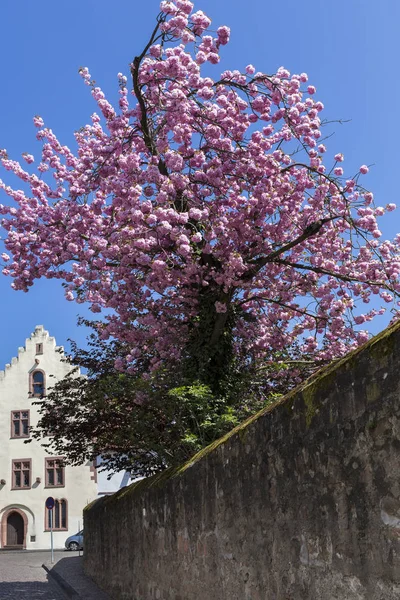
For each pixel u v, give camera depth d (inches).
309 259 603.2
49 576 740.7
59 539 1649.9
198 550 256.1
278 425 181.9
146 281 546.3
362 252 595.2
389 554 131.3
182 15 480.1
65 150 629.9
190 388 434.0
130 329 588.4
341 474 148.8
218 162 542.3
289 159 569.6
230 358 541.0
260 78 540.1
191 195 524.7
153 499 331.6
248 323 615.8
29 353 1759.4
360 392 142.3
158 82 513.3
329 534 153.8
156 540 325.4
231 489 219.0
